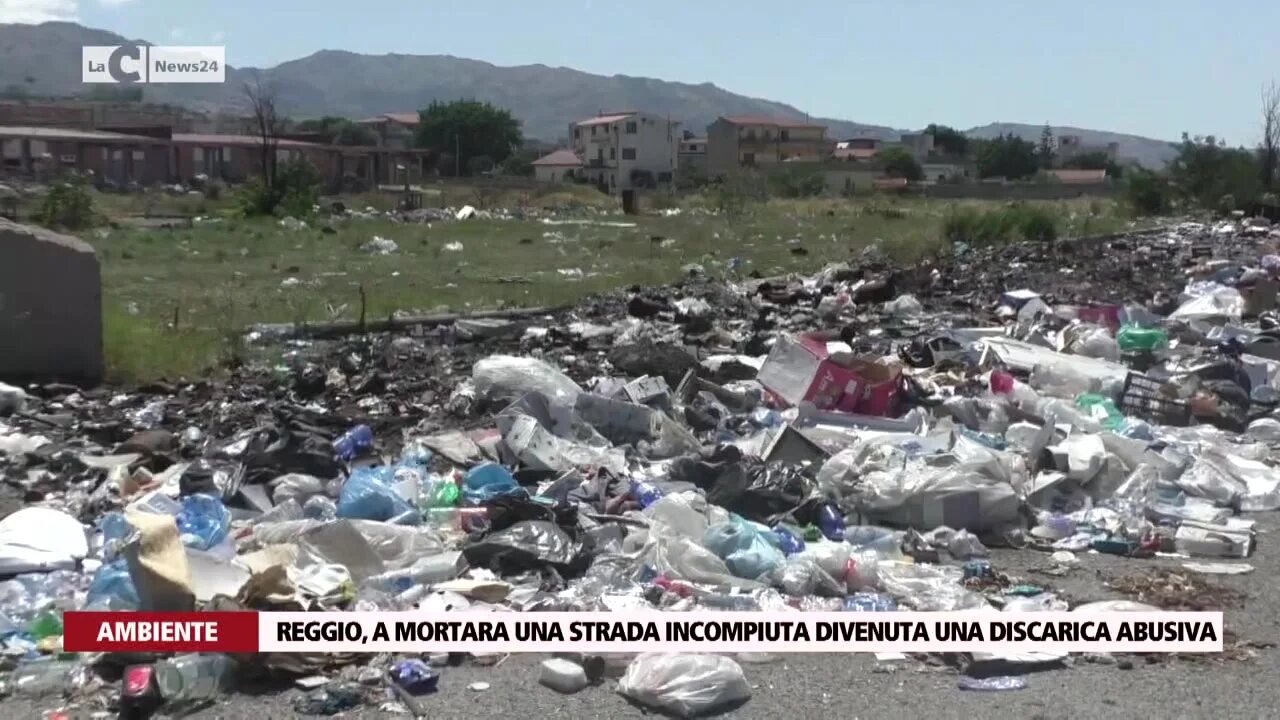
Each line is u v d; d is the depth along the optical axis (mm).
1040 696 5441
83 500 7887
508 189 66188
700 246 31312
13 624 5891
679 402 10508
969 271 23125
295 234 33656
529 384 10445
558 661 5559
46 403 10703
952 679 5625
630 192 49844
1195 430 10438
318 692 5348
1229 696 5461
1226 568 7262
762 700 5379
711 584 6535
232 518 7438
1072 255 25625
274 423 9688
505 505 7223
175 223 36438
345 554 6562
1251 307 17469
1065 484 8367
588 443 9227
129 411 10547
